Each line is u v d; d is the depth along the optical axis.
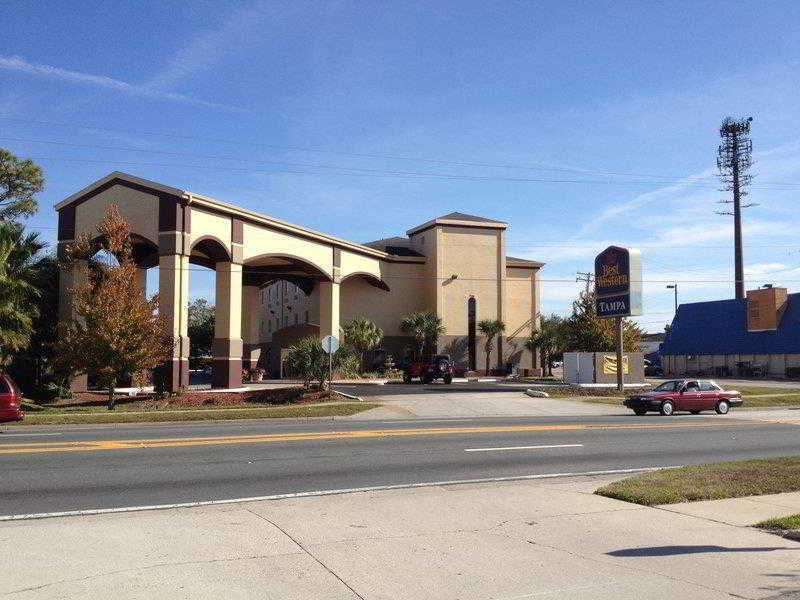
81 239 34.66
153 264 44.66
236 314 38.97
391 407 29.89
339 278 49.84
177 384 34.84
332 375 33.84
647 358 86.38
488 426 21.67
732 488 11.33
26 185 39.72
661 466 14.62
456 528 8.88
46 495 10.75
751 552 7.88
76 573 6.73
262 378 54.06
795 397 37.34
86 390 38.12
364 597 6.22
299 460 14.33
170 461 13.91
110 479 12.03
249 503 10.47
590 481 12.83
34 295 34.50
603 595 6.37
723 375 68.56
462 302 56.34
